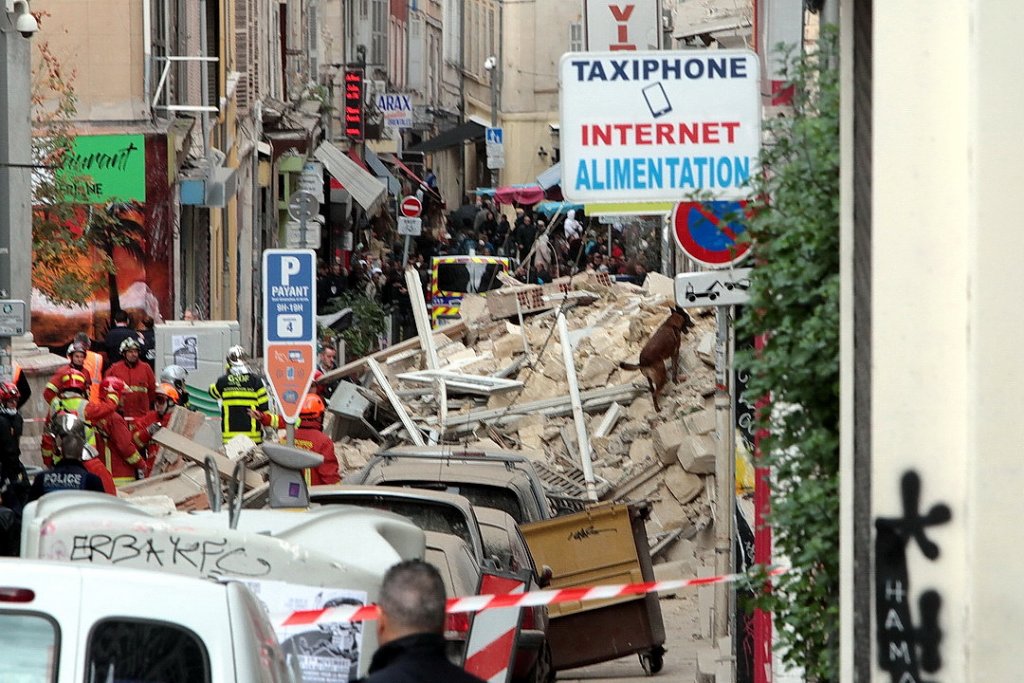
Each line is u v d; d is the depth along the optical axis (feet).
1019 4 49.24
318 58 508.12
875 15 51.11
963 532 50.21
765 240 63.21
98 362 189.16
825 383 60.95
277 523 72.13
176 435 156.46
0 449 137.59
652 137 79.41
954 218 50.78
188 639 48.39
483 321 247.50
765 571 65.00
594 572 129.90
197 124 310.24
